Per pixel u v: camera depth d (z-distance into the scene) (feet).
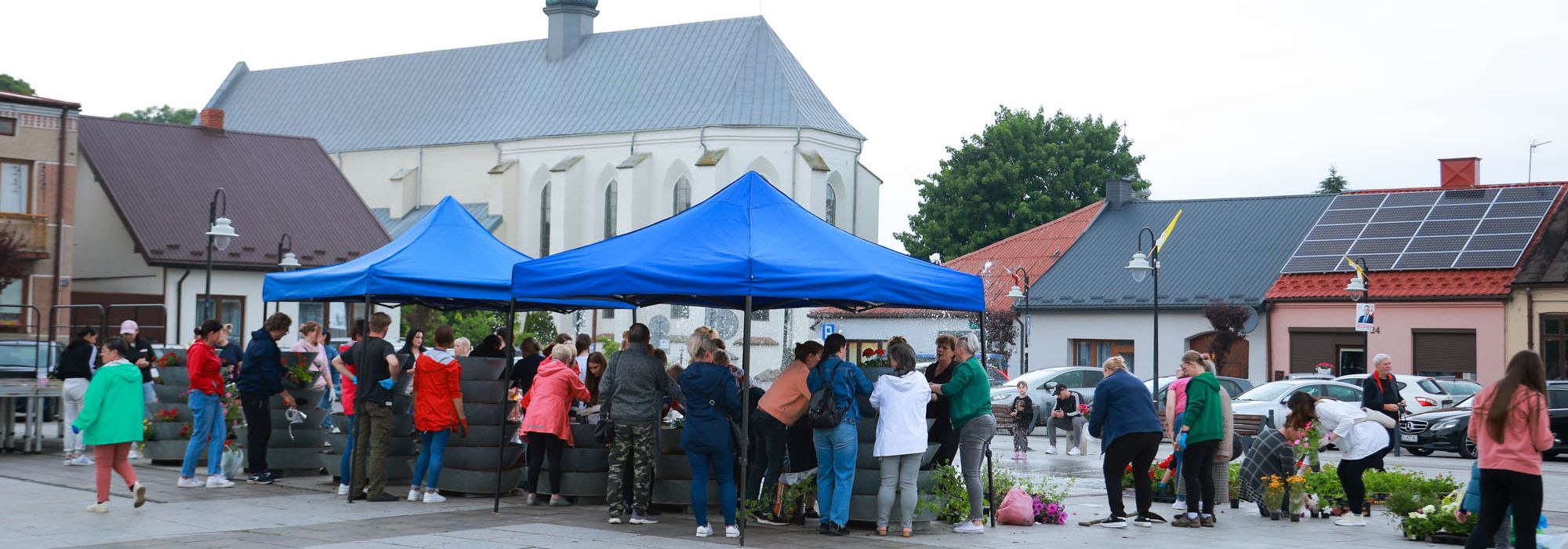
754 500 44.52
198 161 156.66
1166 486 54.95
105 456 44.96
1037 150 229.66
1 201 120.78
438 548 38.27
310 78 250.16
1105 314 151.43
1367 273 137.39
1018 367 155.33
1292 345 140.56
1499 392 34.50
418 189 228.22
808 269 41.68
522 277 45.57
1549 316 125.49
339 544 38.86
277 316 54.95
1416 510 45.44
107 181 145.18
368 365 48.98
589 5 230.48
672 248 42.86
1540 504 34.19
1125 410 45.57
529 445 48.73
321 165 166.81
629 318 188.03
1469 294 129.18
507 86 229.25
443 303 60.90
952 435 44.55
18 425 87.97
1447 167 151.12
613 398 43.75
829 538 41.34
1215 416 46.26
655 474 47.29
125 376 45.14
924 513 43.50
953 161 235.61
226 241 99.55
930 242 231.30
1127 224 167.43
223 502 48.39
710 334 44.50
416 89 237.66
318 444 58.70
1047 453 88.53
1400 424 90.53
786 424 42.42
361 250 156.76
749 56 208.64
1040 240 170.40
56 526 41.78
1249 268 149.48
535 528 42.65
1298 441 49.62
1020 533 43.96
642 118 209.46
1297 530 46.19
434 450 48.93
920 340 151.74
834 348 42.29
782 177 199.82
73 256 146.51
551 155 216.13
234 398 59.11
